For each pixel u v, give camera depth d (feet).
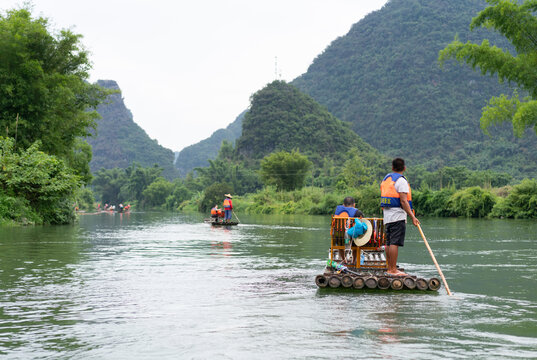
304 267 27.04
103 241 44.68
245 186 431.02
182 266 27.25
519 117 83.30
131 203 522.47
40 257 31.01
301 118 608.19
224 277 23.21
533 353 11.32
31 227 63.93
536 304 16.99
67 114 84.38
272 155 309.83
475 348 11.68
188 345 11.87
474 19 91.04
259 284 21.17
